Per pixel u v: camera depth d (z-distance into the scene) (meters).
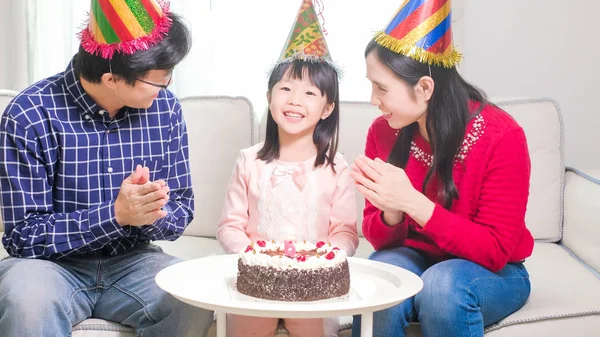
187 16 2.64
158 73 1.52
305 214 1.77
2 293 1.42
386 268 1.50
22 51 2.68
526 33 2.68
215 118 2.16
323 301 1.35
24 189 1.54
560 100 2.68
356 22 2.65
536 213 2.14
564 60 2.67
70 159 1.59
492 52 2.69
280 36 2.68
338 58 2.67
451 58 1.63
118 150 1.65
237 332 1.62
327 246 1.50
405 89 1.60
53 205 1.61
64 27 2.68
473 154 1.64
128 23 1.47
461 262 1.57
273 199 1.78
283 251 1.46
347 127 2.16
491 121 1.65
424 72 1.59
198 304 1.22
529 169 1.65
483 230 1.58
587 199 2.02
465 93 1.66
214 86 2.69
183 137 1.77
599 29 2.65
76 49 2.68
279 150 1.85
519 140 1.64
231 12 2.66
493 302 1.55
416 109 1.62
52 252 1.53
